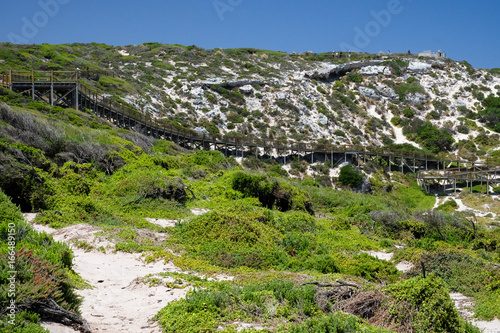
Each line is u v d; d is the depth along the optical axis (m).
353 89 91.19
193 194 26.75
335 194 38.25
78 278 11.82
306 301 10.16
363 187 53.81
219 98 76.12
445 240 26.50
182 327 8.81
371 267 16.23
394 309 9.93
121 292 11.45
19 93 41.97
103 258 14.70
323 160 61.09
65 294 9.34
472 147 76.00
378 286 12.13
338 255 17.64
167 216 22.50
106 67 79.38
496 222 43.62
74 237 16.36
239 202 27.38
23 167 20.22
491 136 79.94
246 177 29.58
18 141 23.81
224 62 94.19
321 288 11.00
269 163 57.97
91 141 29.36
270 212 22.86
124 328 9.00
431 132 77.31
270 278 12.80
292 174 56.09
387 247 23.02
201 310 9.46
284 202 29.34
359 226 27.58
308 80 90.25
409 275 15.48
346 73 95.81
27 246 11.28
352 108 83.12
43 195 20.02
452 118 86.19
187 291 11.38
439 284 10.11
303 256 17.62
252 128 69.00
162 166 31.50
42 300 8.50
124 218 20.47
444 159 66.88
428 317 9.62
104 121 43.28
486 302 12.67
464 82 97.44
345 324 8.85
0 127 24.17
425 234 27.28
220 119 69.38
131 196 23.38
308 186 40.53
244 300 10.14
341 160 61.50
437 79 97.12
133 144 34.09
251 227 18.25
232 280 12.78
